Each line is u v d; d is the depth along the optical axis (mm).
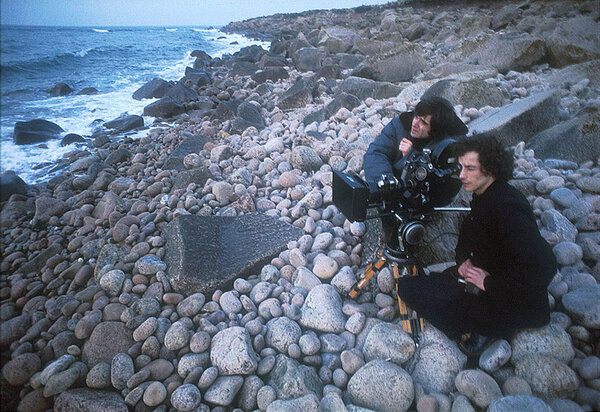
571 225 2941
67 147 6668
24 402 2236
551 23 10898
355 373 2213
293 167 4965
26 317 2861
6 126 7488
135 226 3742
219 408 2146
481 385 2004
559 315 2340
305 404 2055
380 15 29031
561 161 3912
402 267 2500
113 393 2287
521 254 1826
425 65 9148
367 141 5172
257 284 2980
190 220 3498
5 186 4781
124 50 22047
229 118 7730
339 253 3201
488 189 2000
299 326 2619
